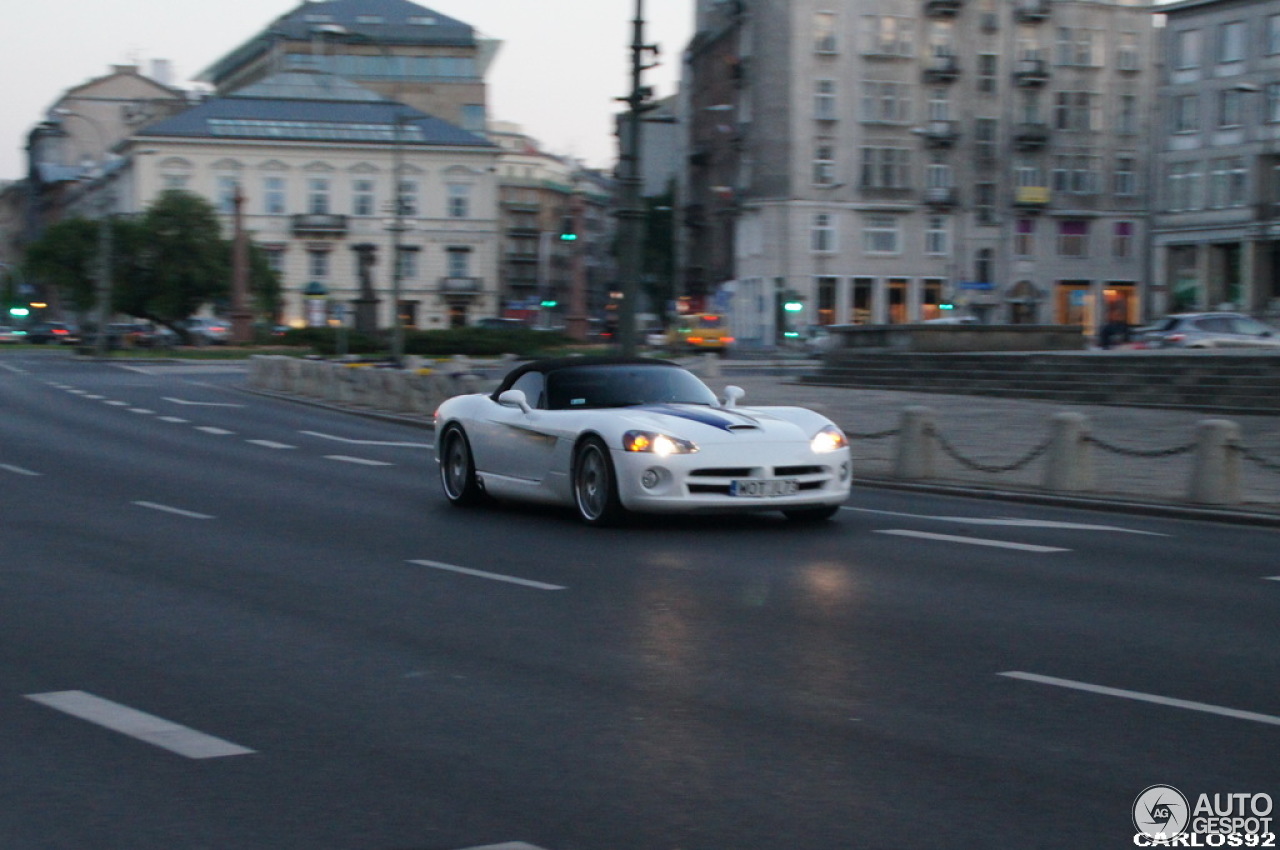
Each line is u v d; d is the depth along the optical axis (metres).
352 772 5.30
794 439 12.40
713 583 9.62
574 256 75.25
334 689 6.63
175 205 78.19
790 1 74.81
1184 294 73.81
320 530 12.42
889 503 15.21
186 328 81.69
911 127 76.94
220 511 13.84
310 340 65.75
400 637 7.84
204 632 7.99
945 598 9.05
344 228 95.31
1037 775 5.25
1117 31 80.25
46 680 6.85
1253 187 69.69
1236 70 70.12
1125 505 14.70
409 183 96.50
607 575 9.97
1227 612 8.59
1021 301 79.00
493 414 13.87
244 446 22.34
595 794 5.03
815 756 5.51
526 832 4.63
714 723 6.00
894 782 5.16
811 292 75.81
